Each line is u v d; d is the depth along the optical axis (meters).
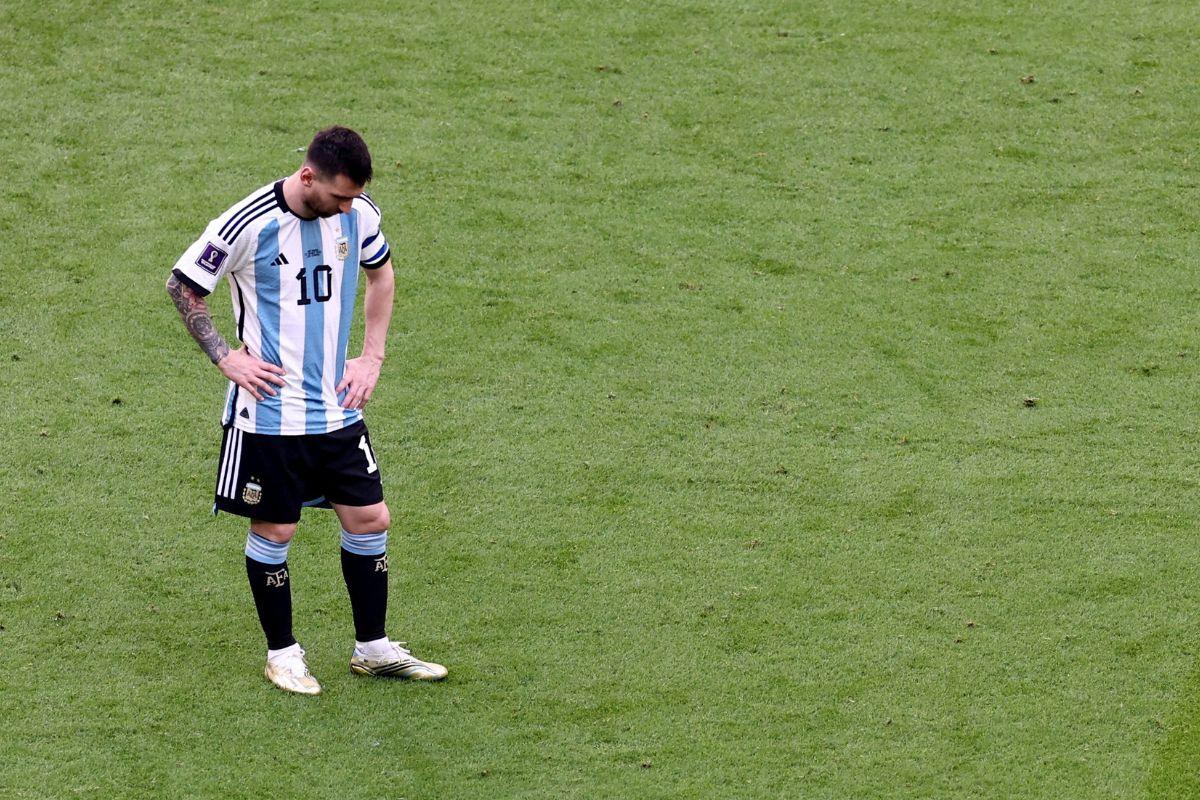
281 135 31.38
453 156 30.98
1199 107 32.94
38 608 19.33
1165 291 27.42
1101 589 20.20
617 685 18.38
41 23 34.72
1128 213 29.73
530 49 34.72
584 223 29.14
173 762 16.91
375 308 18.05
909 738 17.53
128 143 30.91
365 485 17.67
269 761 17.00
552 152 31.27
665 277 27.67
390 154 30.92
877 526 21.52
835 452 23.17
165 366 24.81
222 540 20.86
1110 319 26.64
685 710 17.95
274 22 35.31
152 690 18.02
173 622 19.23
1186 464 22.89
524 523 21.45
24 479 21.91
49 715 17.52
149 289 26.73
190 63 33.66
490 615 19.62
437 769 16.97
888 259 28.33
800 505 21.95
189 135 31.23
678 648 19.05
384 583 18.12
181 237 28.11
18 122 31.39
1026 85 33.69
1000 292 27.39
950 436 23.56
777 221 29.39
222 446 17.45
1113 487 22.38
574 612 19.70
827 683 18.45
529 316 26.45
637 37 35.31
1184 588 20.20
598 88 33.44
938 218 29.55
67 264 27.31
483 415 23.89
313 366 17.17
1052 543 21.16
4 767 16.67
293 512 17.48
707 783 16.81
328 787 16.64
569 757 17.19
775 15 36.22
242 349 17.16
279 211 16.53
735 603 19.89
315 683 18.14
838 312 26.78
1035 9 36.50
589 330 26.14
